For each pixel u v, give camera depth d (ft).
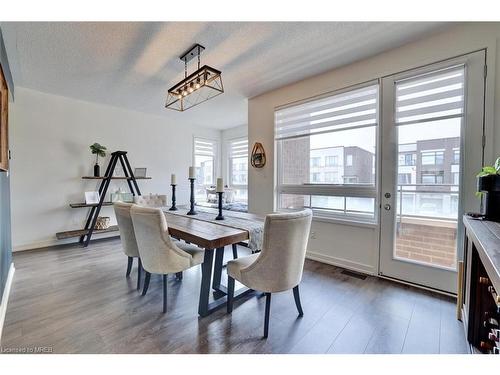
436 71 7.49
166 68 9.70
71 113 13.38
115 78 10.69
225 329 5.78
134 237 7.89
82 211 13.83
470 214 5.87
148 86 11.62
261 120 13.00
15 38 7.48
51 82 11.15
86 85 11.52
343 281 8.52
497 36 6.55
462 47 7.03
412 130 8.10
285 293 7.64
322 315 6.39
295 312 6.54
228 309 6.49
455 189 7.32
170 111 16.24
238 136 20.98
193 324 5.98
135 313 6.45
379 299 7.22
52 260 10.57
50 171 12.76
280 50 8.46
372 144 9.15
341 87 9.77
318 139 10.80
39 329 5.72
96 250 12.07
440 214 7.61
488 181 5.35
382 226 8.79
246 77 10.75
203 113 16.78
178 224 7.43
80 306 6.78
